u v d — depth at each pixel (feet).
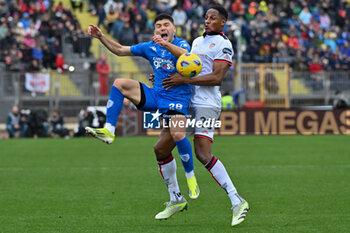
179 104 61.77
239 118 185.26
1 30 224.33
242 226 60.23
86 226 60.59
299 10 253.65
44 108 186.50
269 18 244.22
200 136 60.90
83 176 98.12
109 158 124.98
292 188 85.15
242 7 243.40
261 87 196.44
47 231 58.34
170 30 62.80
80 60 205.57
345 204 72.43
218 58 60.64
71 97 187.52
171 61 62.49
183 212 68.28
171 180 63.52
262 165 112.37
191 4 239.71
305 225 60.49
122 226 60.64
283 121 186.91
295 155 129.59
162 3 245.65
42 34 213.25
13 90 185.78
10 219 64.23
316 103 199.21
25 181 92.84
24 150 142.92
